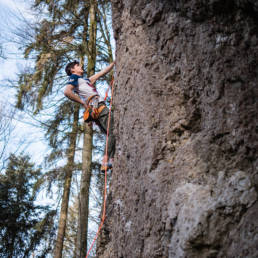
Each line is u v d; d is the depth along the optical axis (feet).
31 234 40.40
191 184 7.57
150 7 9.80
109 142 13.05
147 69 9.66
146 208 8.54
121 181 10.21
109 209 12.18
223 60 7.61
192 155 7.99
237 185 6.60
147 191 8.66
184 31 8.70
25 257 37.88
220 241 6.34
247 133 6.93
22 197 43.34
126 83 10.68
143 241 8.39
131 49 10.66
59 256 32.68
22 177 44.50
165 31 9.28
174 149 8.50
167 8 9.29
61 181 35.83
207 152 7.70
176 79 8.91
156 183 8.38
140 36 10.33
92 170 34.76
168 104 8.89
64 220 34.37
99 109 13.69
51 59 34.14
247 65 7.19
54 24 34.27
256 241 5.62
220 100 7.59
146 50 9.91
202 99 8.16
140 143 9.39
